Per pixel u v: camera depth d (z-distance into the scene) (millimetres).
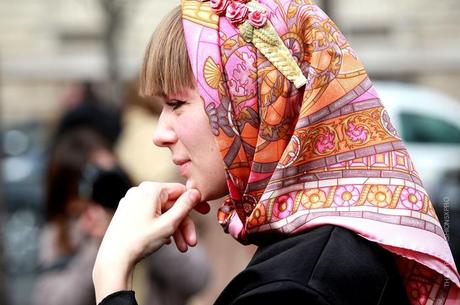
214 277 9211
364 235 3830
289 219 3896
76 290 7379
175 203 4215
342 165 3943
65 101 25344
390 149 3980
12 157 28938
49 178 8031
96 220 7469
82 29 46000
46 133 31844
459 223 8383
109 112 16766
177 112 4184
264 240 3996
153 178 11500
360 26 43719
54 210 7820
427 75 42156
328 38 4062
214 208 9438
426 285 4059
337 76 4012
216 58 4082
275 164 4047
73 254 7656
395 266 4000
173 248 7711
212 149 4145
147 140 11570
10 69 45562
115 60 34438
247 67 4066
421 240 3859
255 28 4066
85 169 7754
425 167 19891
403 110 20734
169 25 4234
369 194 3900
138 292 7707
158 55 4203
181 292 7781
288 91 4043
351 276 3744
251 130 4078
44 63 45469
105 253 4141
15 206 26234
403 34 43656
